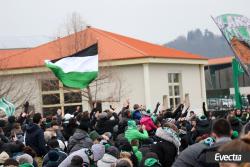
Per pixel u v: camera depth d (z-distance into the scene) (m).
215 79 70.06
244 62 18.23
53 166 11.60
